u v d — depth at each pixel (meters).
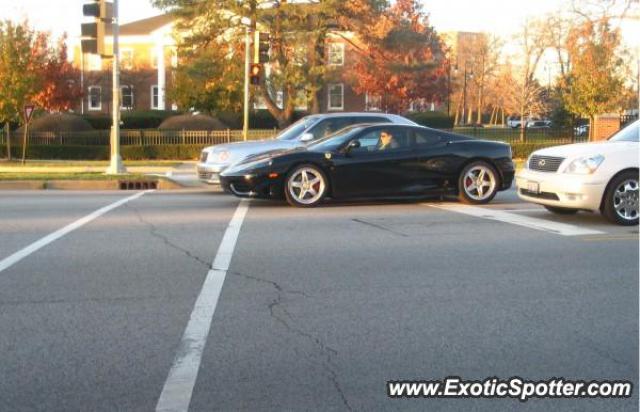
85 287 7.15
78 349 5.43
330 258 8.47
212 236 9.92
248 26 35.31
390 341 5.61
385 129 13.33
